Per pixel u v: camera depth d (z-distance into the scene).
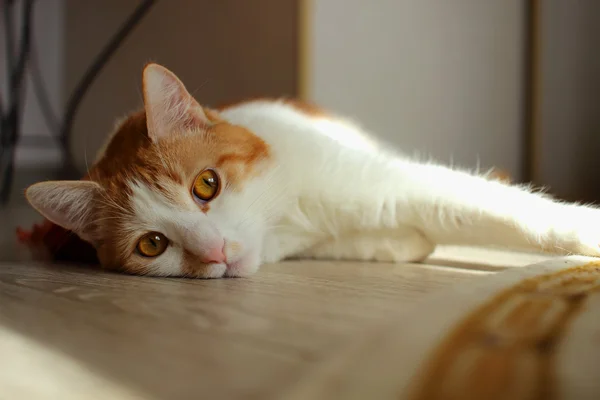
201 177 0.41
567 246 0.38
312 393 0.18
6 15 1.14
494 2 0.81
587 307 0.26
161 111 0.42
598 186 0.79
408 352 0.21
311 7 0.74
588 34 0.77
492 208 0.40
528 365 0.19
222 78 0.88
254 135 0.45
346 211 0.45
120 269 0.43
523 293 0.28
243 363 0.21
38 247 0.51
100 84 1.14
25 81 1.21
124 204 0.42
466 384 0.18
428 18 0.81
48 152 1.24
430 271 0.40
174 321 0.27
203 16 0.91
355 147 0.49
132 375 0.20
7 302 0.31
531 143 0.80
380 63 0.80
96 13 1.14
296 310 0.28
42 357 0.23
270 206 0.44
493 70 0.82
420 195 0.43
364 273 0.40
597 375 0.18
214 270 0.40
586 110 0.78
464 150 0.84
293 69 0.77
